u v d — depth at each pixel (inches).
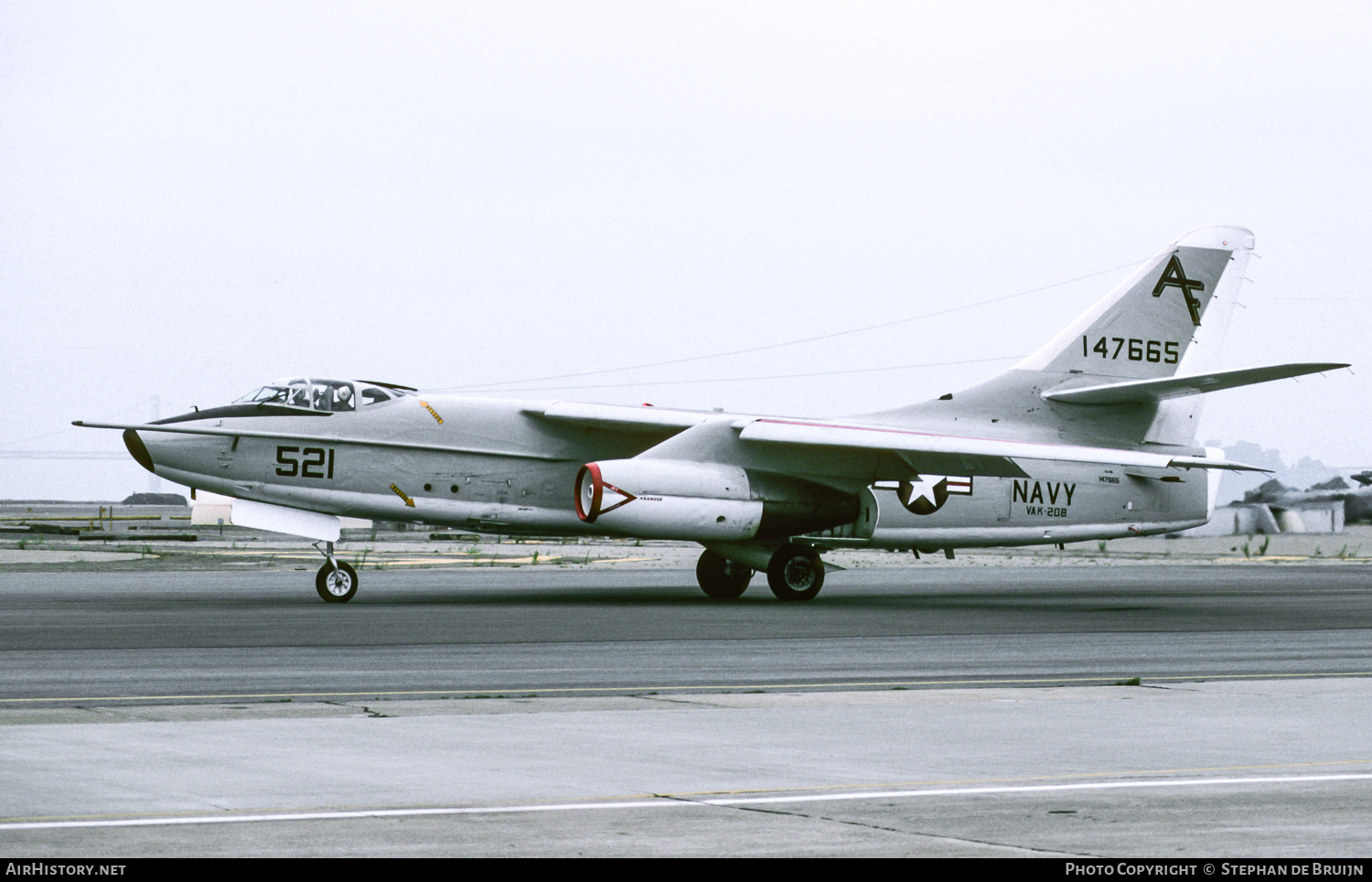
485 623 2036.2
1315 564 4913.9
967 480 2856.8
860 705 1154.0
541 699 1194.6
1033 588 3198.8
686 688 1290.6
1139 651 1676.9
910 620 2165.4
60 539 6053.2
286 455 2573.8
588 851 645.3
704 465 2623.0
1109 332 2987.2
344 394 2632.9
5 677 1346.0
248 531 7618.1
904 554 5364.2
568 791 789.2
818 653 1636.3
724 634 1889.8
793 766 871.1
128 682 1312.7
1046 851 647.1
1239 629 2027.6
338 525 2620.6
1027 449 2516.0
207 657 1540.4
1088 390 2829.7
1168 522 3026.6
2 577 3356.3
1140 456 2500.0
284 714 1095.6
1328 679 1366.9
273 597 2623.0
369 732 999.6
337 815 719.7
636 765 871.7
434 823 701.9
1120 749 936.9
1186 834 682.2
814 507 2662.4
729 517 2596.0
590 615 2230.6
